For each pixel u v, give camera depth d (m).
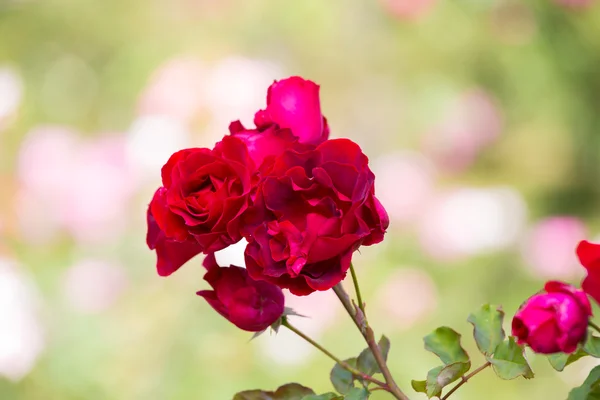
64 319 2.41
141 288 2.46
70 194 2.51
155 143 2.56
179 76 2.61
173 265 1.06
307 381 2.33
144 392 2.36
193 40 3.03
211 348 2.38
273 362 2.36
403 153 2.88
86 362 2.38
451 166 2.95
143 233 2.51
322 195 1.00
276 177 1.00
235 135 1.05
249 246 1.01
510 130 3.02
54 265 2.46
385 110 3.00
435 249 2.65
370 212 1.01
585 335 0.99
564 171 3.02
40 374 2.37
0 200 2.52
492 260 2.67
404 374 2.37
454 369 1.05
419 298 2.50
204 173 1.02
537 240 2.71
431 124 2.95
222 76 2.60
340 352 2.35
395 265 2.63
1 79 2.87
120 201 2.52
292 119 1.07
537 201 2.99
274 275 1.00
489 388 2.39
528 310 0.99
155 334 2.41
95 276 2.44
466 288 2.62
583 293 0.99
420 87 3.01
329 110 3.02
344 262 1.00
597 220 3.00
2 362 2.33
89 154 2.56
